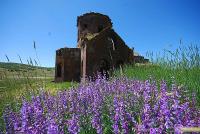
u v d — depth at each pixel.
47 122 6.20
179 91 7.01
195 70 10.12
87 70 36.12
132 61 37.97
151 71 13.81
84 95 8.98
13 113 7.39
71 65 41.31
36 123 6.27
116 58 37.25
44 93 10.28
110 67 36.72
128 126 5.94
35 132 6.08
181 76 10.03
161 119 5.16
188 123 5.34
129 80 12.09
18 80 13.52
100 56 36.66
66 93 9.52
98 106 7.98
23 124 6.48
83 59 38.41
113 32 37.59
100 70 36.88
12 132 7.07
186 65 10.84
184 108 5.57
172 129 5.03
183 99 6.99
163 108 5.21
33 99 8.50
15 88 13.06
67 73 41.12
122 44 37.75
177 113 5.36
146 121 5.16
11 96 11.77
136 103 7.54
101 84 11.22
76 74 41.28
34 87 12.12
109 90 9.97
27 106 7.05
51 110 7.88
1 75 13.56
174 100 5.60
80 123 7.39
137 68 17.61
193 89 8.35
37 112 6.64
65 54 41.28
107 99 8.77
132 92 8.83
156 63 14.74
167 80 10.32
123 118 6.02
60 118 7.18
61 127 6.48
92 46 36.50
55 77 41.94
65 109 8.20
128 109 7.17
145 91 7.70
